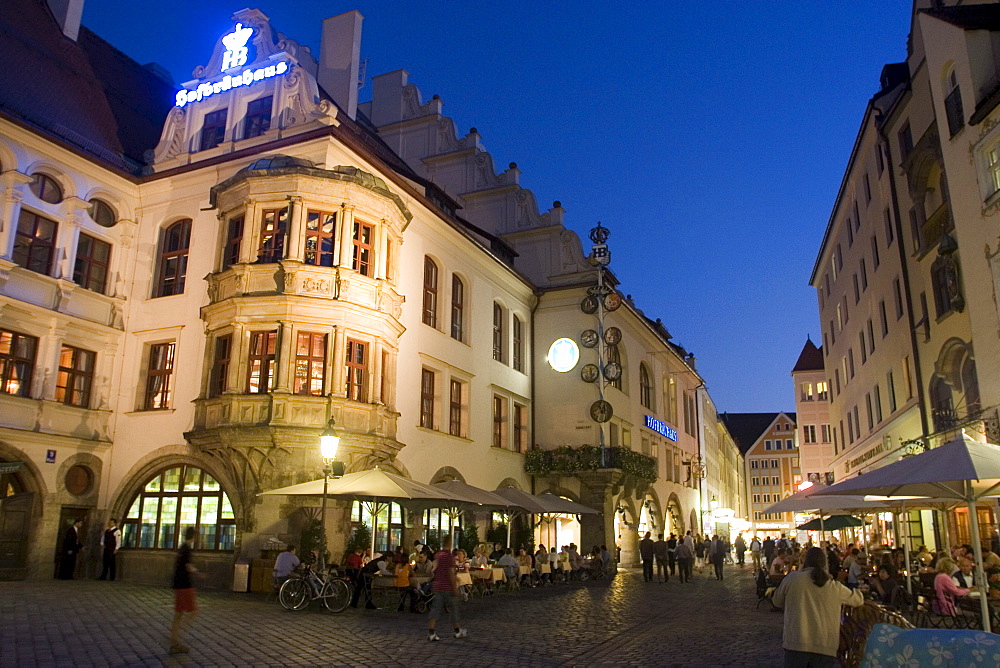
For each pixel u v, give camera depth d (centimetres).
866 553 2392
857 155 3269
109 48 3022
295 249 2120
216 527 2119
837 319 4141
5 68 2273
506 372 3253
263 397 2031
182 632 1249
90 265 2323
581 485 3291
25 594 1667
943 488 1034
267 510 1992
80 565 2183
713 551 3084
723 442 7769
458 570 1908
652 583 2733
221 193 2277
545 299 3575
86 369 2273
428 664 1060
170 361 2319
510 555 2372
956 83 2038
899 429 2852
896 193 2666
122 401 2320
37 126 2173
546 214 3697
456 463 2762
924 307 2459
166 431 2223
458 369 2841
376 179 2288
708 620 1655
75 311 2222
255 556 1966
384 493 1712
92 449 2230
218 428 2025
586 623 1551
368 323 2195
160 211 2458
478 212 3803
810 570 736
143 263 2427
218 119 2561
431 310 2752
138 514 2233
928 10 2195
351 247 2191
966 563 1541
